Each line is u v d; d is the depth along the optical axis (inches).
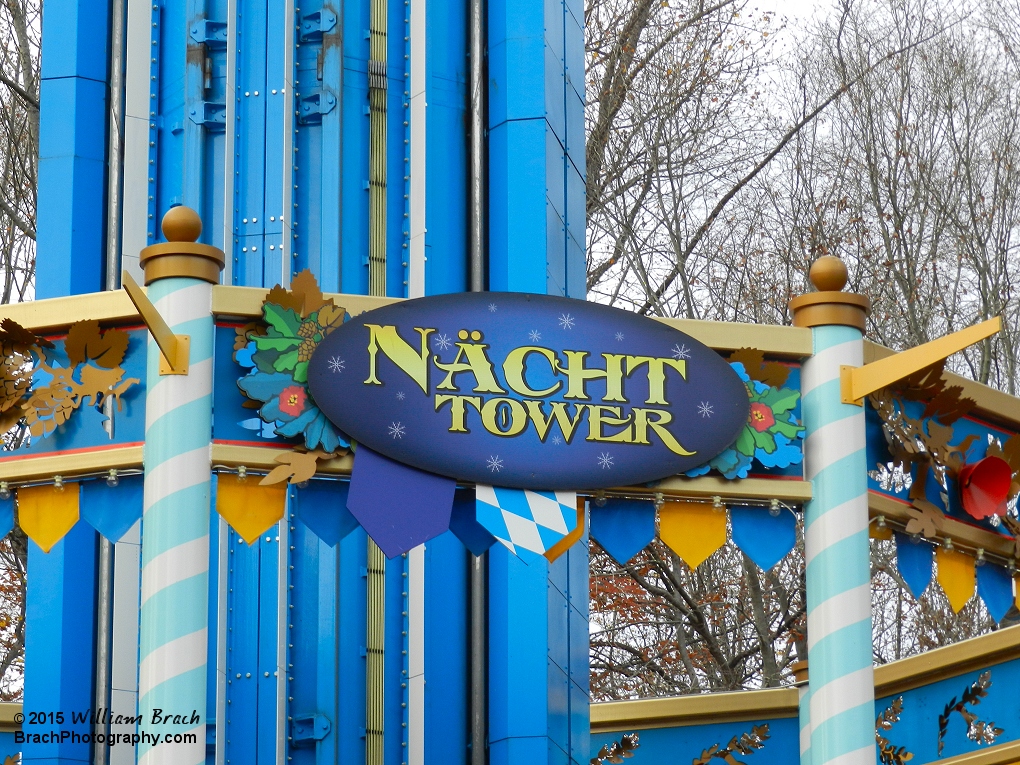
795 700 358.9
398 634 341.4
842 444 257.3
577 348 246.7
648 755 357.4
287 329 240.2
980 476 273.1
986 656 325.7
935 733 325.7
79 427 241.8
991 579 281.0
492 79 379.9
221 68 365.1
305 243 357.7
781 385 258.5
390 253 363.3
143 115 372.2
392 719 336.5
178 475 233.3
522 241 365.1
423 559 343.6
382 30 373.1
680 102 767.1
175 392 235.8
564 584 357.1
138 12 376.8
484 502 237.6
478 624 344.8
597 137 753.0
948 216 740.7
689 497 250.1
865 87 765.3
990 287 738.2
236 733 325.7
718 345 257.8
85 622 352.2
